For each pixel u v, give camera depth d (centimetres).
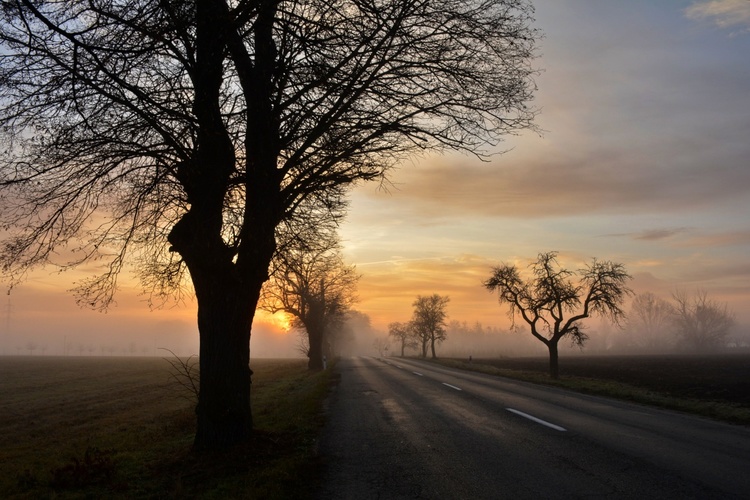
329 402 1636
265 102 877
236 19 726
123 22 660
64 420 2148
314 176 949
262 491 615
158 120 811
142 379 4441
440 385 2306
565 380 2786
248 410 875
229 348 853
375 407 1486
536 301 3238
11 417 2300
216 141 852
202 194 844
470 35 882
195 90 816
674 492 603
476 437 979
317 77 866
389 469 740
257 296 897
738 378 2973
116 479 772
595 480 659
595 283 3197
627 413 1336
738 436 993
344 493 627
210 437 842
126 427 1745
